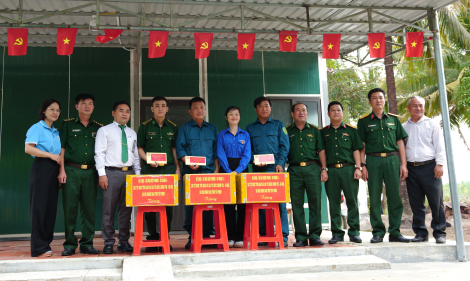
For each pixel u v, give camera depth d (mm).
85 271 3127
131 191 3414
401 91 12406
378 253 3756
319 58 6336
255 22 5156
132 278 2898
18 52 3793
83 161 3682
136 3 4355
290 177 4074
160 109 3994
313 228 4020
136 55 5801
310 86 6262
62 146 3705
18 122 5523
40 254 3516
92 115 5637
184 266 3289
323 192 6086
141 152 3992
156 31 4016
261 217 4184
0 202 5355
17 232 5359
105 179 3607
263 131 4113
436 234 4113
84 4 4211
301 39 5812
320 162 4305
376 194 4156
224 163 3947
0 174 5402
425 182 4141
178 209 5742
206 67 6008
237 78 6074
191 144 3975
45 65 5660
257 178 3617
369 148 4219
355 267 3391
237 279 3041
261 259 3496
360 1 4492
